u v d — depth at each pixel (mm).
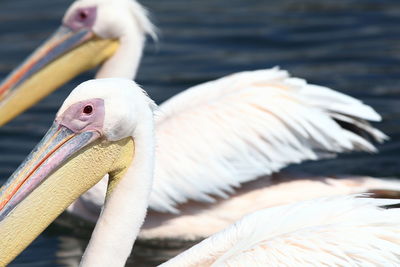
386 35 19984
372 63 18594
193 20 21500
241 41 20094
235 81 12734
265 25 20953
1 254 8484
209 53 19516
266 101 12320
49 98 17797
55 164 8664
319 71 18281
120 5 13516
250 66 18688
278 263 8672
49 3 22750
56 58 13430
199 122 12391
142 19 13617
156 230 12492
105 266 8812
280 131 12156
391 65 18469
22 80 13242
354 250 8633
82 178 8797
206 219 12398
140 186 8867
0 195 8539
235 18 21531
